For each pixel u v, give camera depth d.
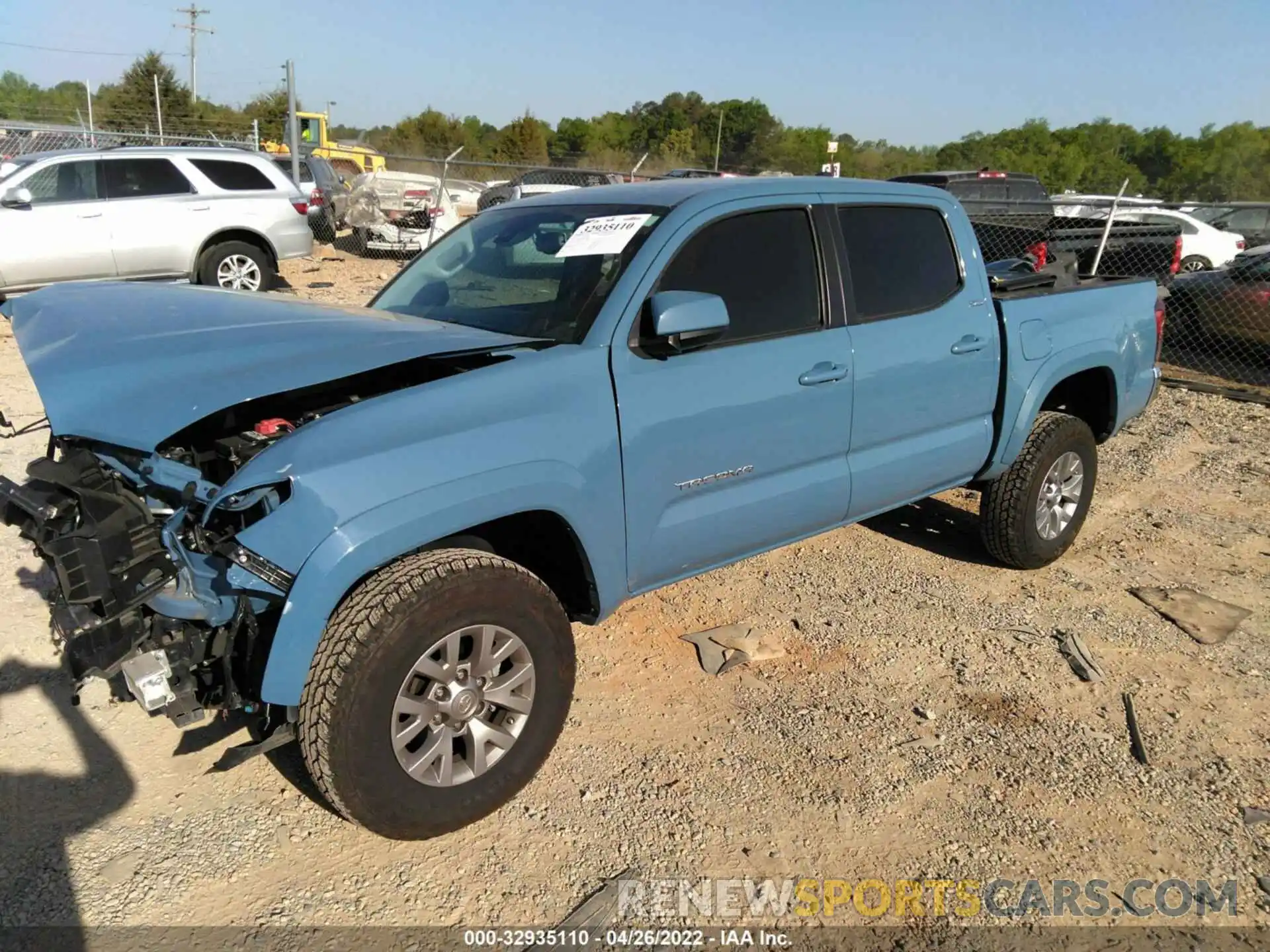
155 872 2.71
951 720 3.60
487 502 2.76
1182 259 16.02
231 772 3.16
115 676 2.79
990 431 4.52
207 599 2.60
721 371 3.39
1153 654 4.14
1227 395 9.16
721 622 4.33
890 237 4.09
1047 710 3.69
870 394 3.89
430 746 2.76
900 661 4.02
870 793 3.16
